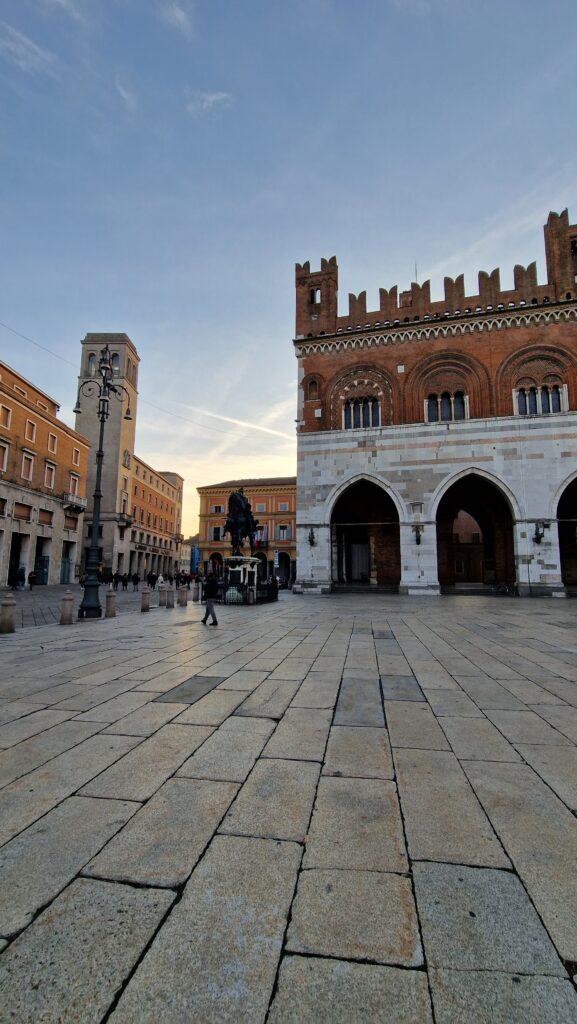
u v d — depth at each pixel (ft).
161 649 34.60
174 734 16.94
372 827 11.03
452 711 19.72
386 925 8.01
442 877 9.27
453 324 104.06
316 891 8.83
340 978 7.00
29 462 142.00
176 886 8.96
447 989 6.83
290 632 43.78
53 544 153.69
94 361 215.31
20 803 12.07
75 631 45.24
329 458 106.42
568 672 27.12
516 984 6.92
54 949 7.50
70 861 9.71
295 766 14.33
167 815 11.50
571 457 94.53
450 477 99.45
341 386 110.11
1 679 25.20
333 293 113.91
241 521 82.28
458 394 104.12
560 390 98.07
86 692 22.53
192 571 198.70
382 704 20.70
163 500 276.41
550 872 9.45
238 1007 6.56
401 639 39.32
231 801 12.19
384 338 107.96
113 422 208.74
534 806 12.08
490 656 31.91
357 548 128.77
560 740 16.55
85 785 13.05
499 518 111.65
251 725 17.90
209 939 7.69
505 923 8.07
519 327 101.04
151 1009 6.53
